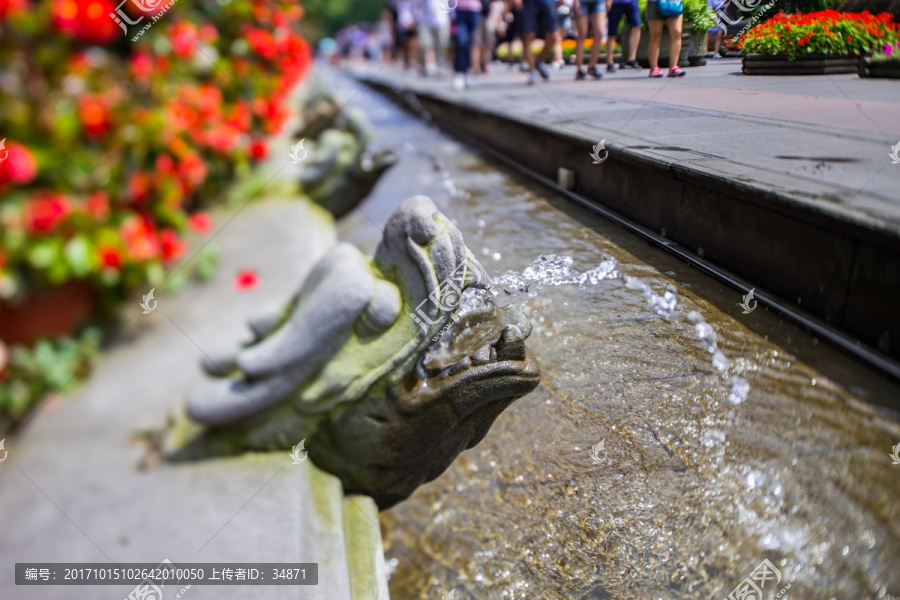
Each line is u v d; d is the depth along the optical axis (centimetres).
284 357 164
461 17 718
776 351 121
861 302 114
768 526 114
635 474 133
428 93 668
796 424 115
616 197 178
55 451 205
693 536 121
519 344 156
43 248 261
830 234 116
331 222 423
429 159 469
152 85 373
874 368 111
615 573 125
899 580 98
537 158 299
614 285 148
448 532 160
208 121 414
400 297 160
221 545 156
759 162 136
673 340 135
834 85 161
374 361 162
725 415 125
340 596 142
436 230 154
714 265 140
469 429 165
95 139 316
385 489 178
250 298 312
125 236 293
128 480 185
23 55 302
